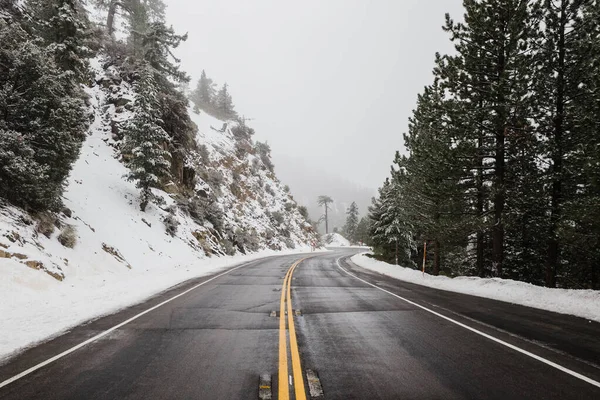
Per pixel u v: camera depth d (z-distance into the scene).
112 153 27.55
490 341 5.82
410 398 3.66
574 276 16.81
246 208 50.56
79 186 20.75
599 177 10.80
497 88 12.82
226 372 4.37
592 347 5.52
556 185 13.94
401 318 7.58
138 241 20.36
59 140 13.98
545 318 7.71
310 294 11.07
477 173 16.11
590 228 12.02
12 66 13.50
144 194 24.33
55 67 14.99
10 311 7.65
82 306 8.67
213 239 31.44
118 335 6.10
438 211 16.62
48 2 18.75
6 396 3.73
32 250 11.40
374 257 33.75
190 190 34.31
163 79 31.97
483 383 4.08
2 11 19.23
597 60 11.92
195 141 43.56
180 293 11.16
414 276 17.66
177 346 5.46
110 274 14.40
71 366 4.61
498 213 14.86
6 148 12.25
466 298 10.78
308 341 5.74
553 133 13.86
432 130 16.20
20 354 5.11
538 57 13.67
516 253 18.98
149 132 24.34
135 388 3.92
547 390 3.91
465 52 14.69
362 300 10.02
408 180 20.55
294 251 54.09
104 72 32.97
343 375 4.28
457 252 23.20
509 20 13.69
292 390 3.83
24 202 13.17
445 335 6.19
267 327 6.67
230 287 12.66
